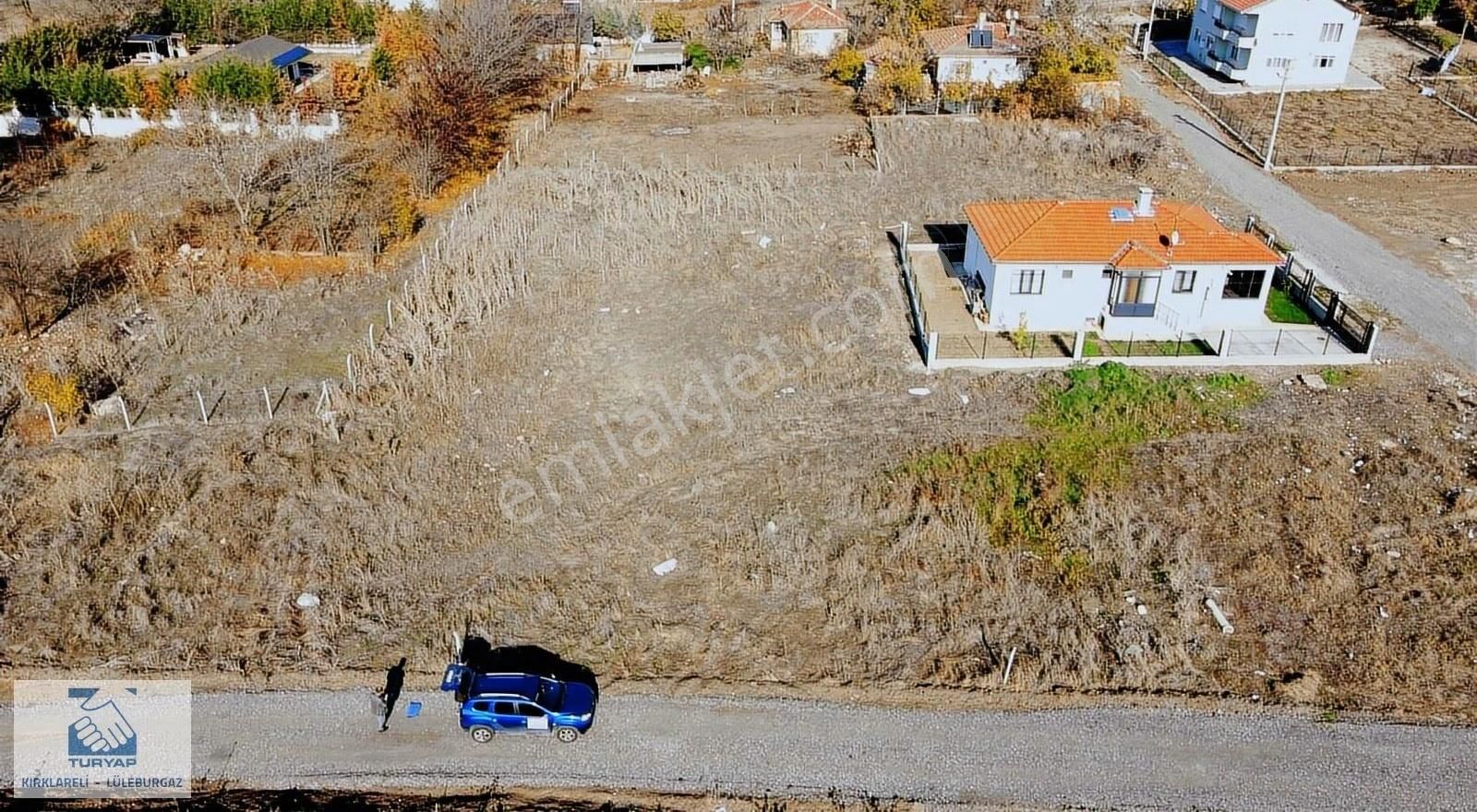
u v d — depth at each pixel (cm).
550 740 2039
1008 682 2147
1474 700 2094
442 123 4828
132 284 3753
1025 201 3872
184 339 3412
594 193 4503
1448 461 2758
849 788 1930
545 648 2238
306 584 2397
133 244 4016
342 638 2259
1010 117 5444
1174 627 2272
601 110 5925
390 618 2309
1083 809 1881
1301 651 2217
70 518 2577
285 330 3497
